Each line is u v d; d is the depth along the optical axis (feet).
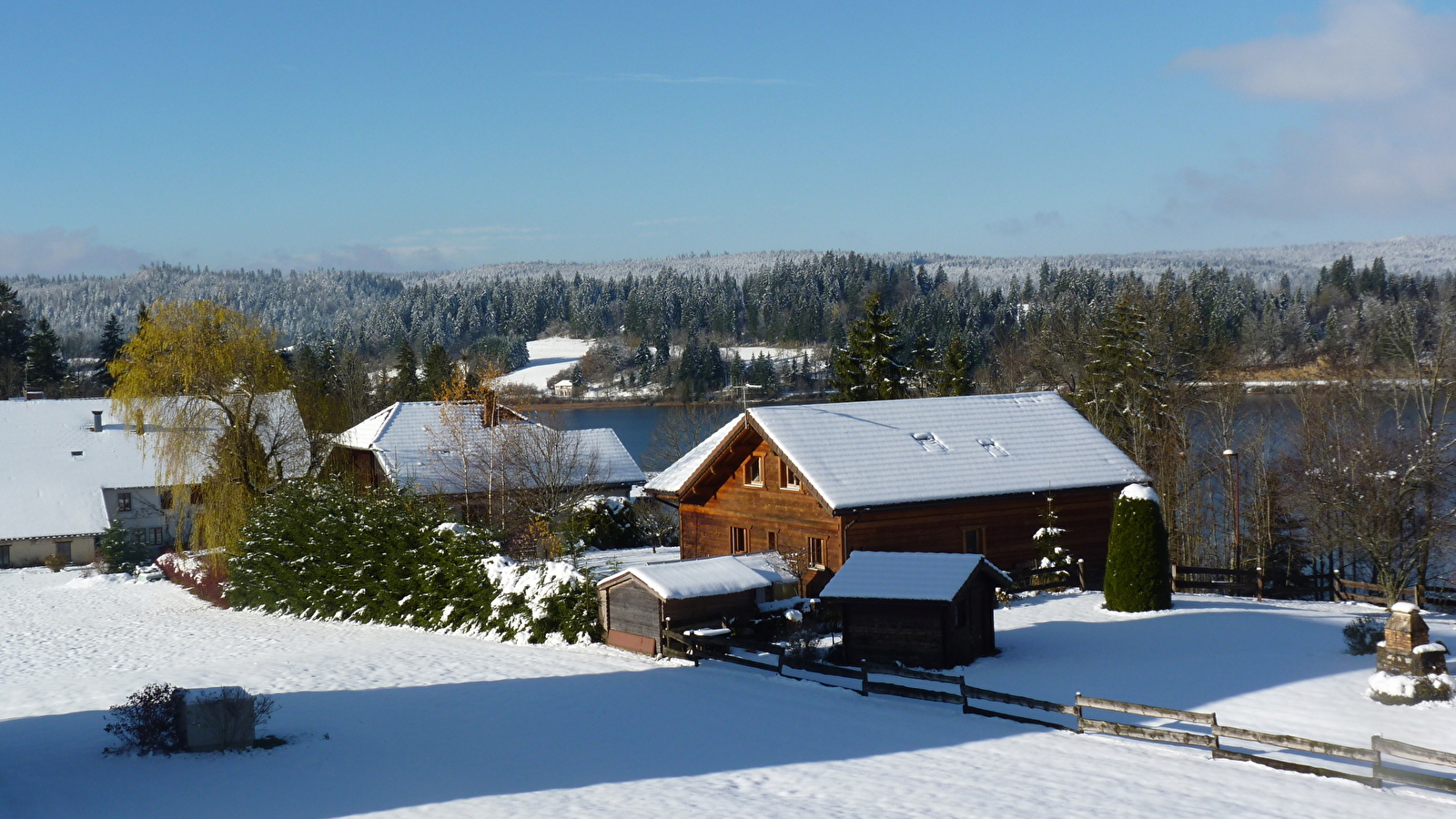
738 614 95.50
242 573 144.77
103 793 52.90
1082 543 126.21
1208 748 59.36
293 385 168.14
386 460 179.32
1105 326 188.55
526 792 52.54
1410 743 54.75
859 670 83.30
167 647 115.03
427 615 115.65
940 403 134.10
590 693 76.95
